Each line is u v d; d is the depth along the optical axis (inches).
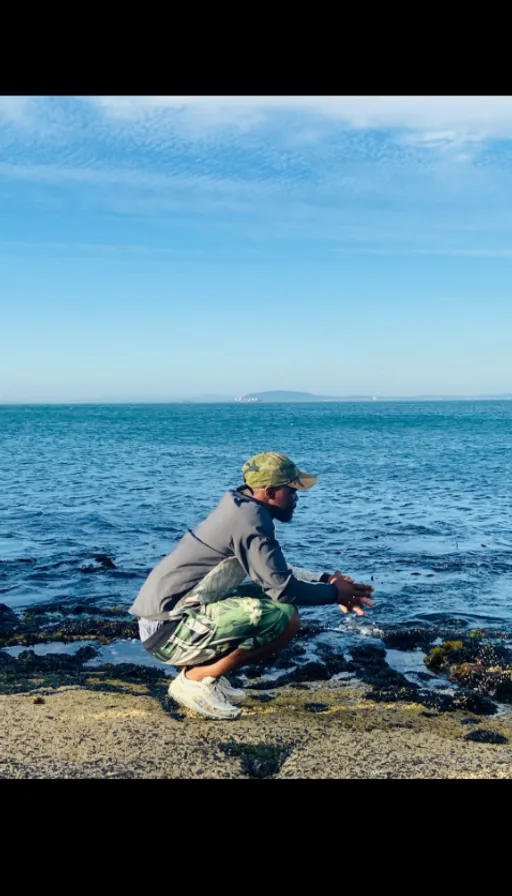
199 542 157.8
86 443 1492.4
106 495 663.1
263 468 159.8
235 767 137.5
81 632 265.9
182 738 150.3
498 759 143.2
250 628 155.8
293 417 3732.8
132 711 166.6
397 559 398.0
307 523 510.3
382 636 264.5
